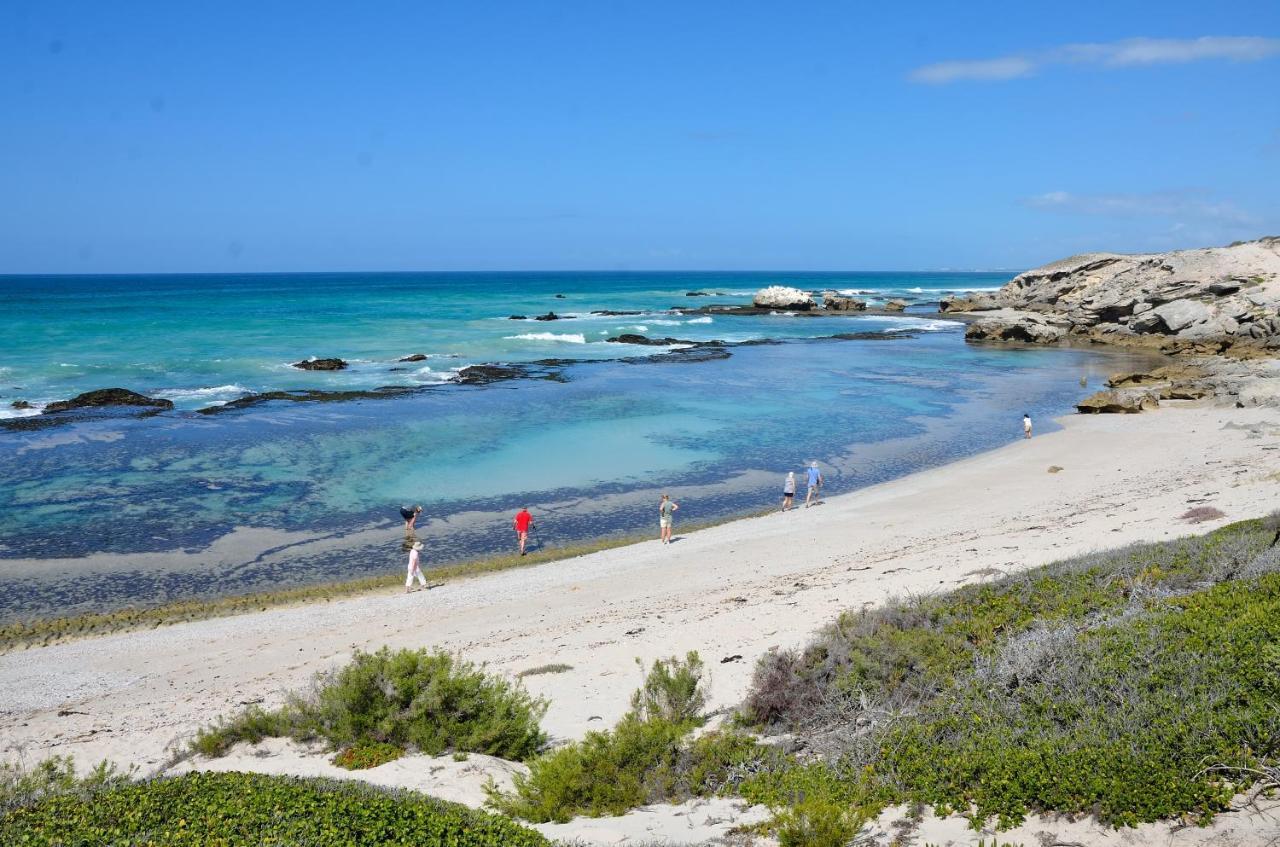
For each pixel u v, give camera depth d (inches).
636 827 291.9
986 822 255.8
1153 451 1248.2
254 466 1223.5
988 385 2091.5
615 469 1244.5
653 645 549.3
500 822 253.4
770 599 634.8
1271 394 1558.8
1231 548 470.6
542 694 455.5
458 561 877.2
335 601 763.4
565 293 6309.1
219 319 3284.9
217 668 604.4
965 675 357.4
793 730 362.3
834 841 251.8
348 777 358.0
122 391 1654.8
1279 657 281.4
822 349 2861.7
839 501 1080.8
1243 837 218.4
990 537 766.5
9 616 726.5
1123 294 3216.0
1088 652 335.3
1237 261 3051.2
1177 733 258.5
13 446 1317.7
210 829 226.2
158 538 927.0
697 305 4911.4
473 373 2096.5
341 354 2410.2
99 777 346.0
